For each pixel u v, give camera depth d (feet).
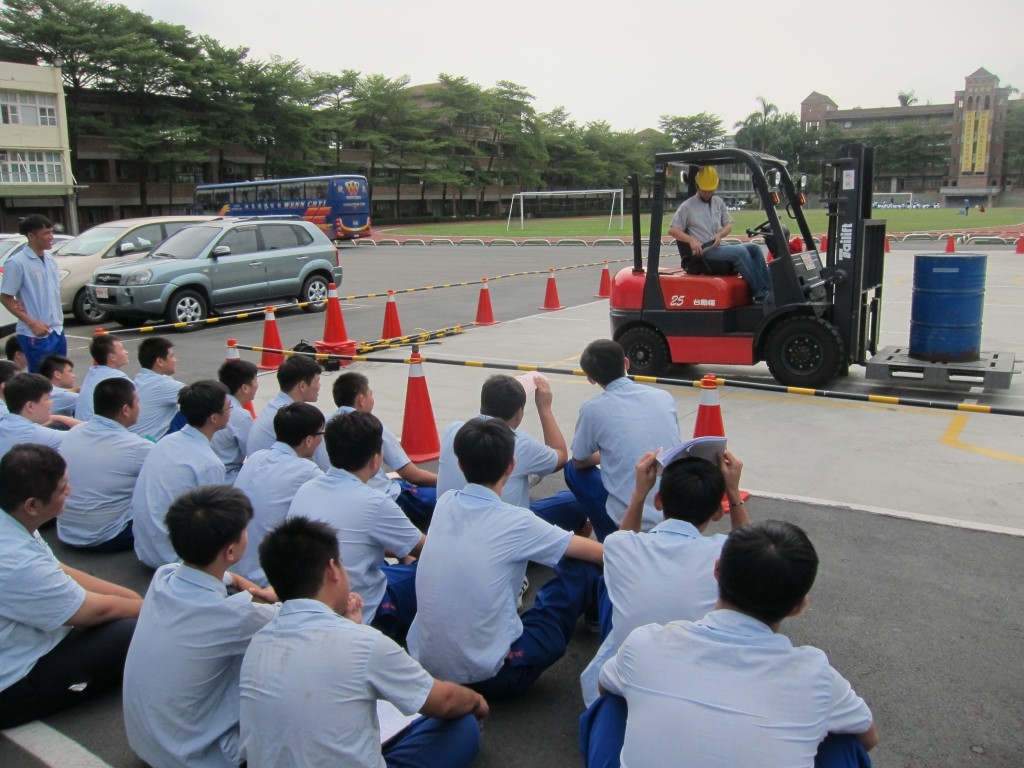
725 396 26.99
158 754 8.79
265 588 12.50
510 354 34.01
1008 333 35.81
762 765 6.24
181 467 13.85
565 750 10.08
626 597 8.75
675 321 28.19
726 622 6.81
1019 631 12.36
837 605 13.19
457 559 9.87
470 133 243.60
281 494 12.76
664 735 6.47
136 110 160.66
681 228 28.45
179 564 9.32
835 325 26.53
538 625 10.75
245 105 165.17
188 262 41.91
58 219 140.05
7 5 142.51
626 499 12.78
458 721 8.88
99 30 151.12
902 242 95.50
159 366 18.80
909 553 15.01
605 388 13.47
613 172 290.76
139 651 8.82
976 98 320.29
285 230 47.09
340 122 198.39
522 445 13.03
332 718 7.30
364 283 66.64
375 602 11.50
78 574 11.48
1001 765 9.52
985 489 18.11
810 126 373.20
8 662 10.21
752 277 27.94
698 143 337.93
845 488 18.38
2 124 122.31
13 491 9.93
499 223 208.44
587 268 76.48
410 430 21.15
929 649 11.92
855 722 6.82
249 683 7.49
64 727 10.68
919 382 25.55
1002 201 313.73
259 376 30.53
